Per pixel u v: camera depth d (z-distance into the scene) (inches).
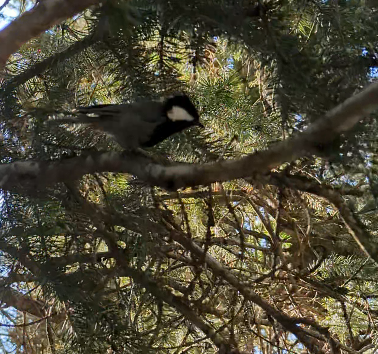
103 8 70.4
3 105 104.3
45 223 94.3
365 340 120.1
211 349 108.7
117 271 93.9
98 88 131.0
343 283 123.6
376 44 85.8
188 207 137.9
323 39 87.0
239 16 79.0
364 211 90.4
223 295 117.7
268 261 136.9
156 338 98.5
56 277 88.7
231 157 104.6
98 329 89.0
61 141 94.1
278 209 102.3
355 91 80.8
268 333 150.3
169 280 111.7
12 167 88.2
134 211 100.1
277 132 115.0
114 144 113.7
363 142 77.4
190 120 103.5
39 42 113.3
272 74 85.2
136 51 97.9
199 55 100.8
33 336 122.2
